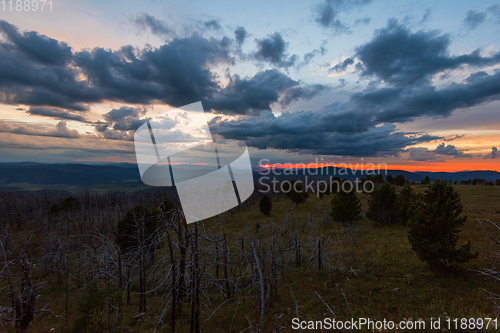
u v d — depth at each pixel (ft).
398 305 30.14
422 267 41.19
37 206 130.82
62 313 32.71
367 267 43.73
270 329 26.50
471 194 116.57
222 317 30.58
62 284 44.96
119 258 32.35
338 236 65.77
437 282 35.45
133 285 40.55
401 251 49.85
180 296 19.22
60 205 115.14
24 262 24.86
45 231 77.20
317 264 45.32
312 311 30.76
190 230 18.62
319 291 36.58
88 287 26.11
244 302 33.94
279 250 49.57
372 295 33.68
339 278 40.60
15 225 112.47
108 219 96.48
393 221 76.59
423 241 40.11
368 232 70.23
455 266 36.73
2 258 32.32
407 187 79.10
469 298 29.30
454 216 37.55
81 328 24.52
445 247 36.70
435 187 39.81
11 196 149.69
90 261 36.83
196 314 18.39
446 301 29.53
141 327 27.58
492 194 110.52
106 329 25.07
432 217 38.81
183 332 27.32
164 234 17.47
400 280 37.58
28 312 23.81
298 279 41.96
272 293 34.17
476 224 61.62
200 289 18.61
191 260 17.80
